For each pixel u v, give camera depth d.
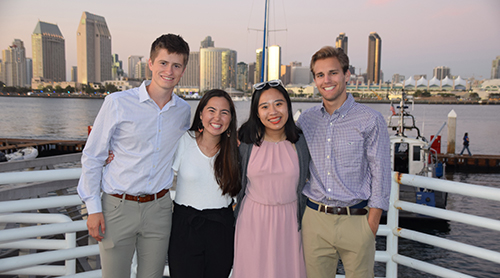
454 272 2.13
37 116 61.38
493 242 10.00
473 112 102.44
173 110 2.09
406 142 10.38
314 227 2.17
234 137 2.18
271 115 2.12
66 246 2.43
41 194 5.23
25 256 2.19
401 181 2.33
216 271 2.24
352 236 2.08
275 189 2.18
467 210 12.73
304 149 2.23
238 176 2.19
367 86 191.00
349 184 2.07
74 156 6.22
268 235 2.19
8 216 2.41
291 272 2.24
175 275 2.20
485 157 21.17
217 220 2.19
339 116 2.09
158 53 2.02
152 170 2.06
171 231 2.23
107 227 2.06
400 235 2.37
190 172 2.18
